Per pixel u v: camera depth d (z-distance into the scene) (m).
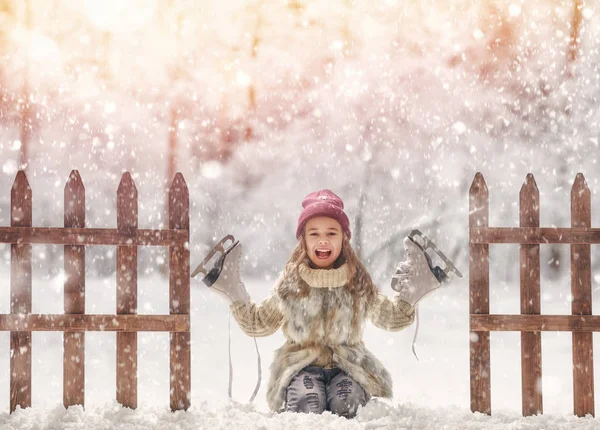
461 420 4.05
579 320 4.23
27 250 4.28
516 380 6.17
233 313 4.45
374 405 4.14
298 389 4.26
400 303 4.52
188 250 4.29
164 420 4.07
